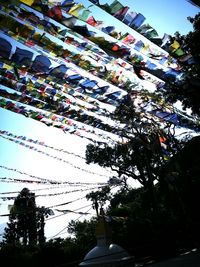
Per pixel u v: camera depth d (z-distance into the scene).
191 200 12.74
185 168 12.98
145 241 13.14
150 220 14.69
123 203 28.27
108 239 7.00
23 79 5.48
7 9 4.11
